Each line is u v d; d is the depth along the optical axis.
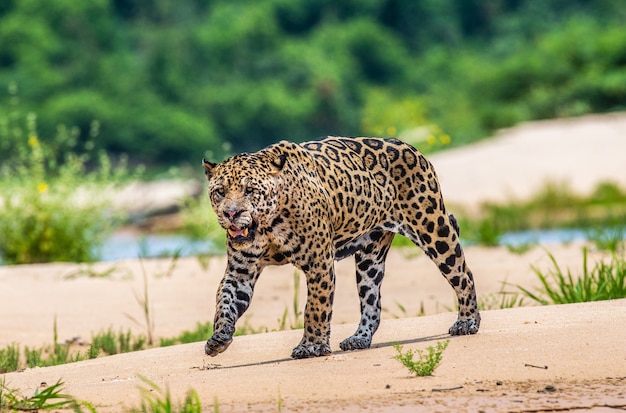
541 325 22.75
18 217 47.22
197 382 19.69
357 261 23.66
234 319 21.30
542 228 66.12
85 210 48.41
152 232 73.38
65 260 47.09
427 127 108.25
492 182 86.19
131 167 192.88
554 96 146.88
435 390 18.33
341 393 18.34
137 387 19.02
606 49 163.00
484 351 20.73
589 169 88.69
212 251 48.91
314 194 21.36
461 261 23.23
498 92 162.50
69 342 30.09
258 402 18.05
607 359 19.69
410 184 23.06
